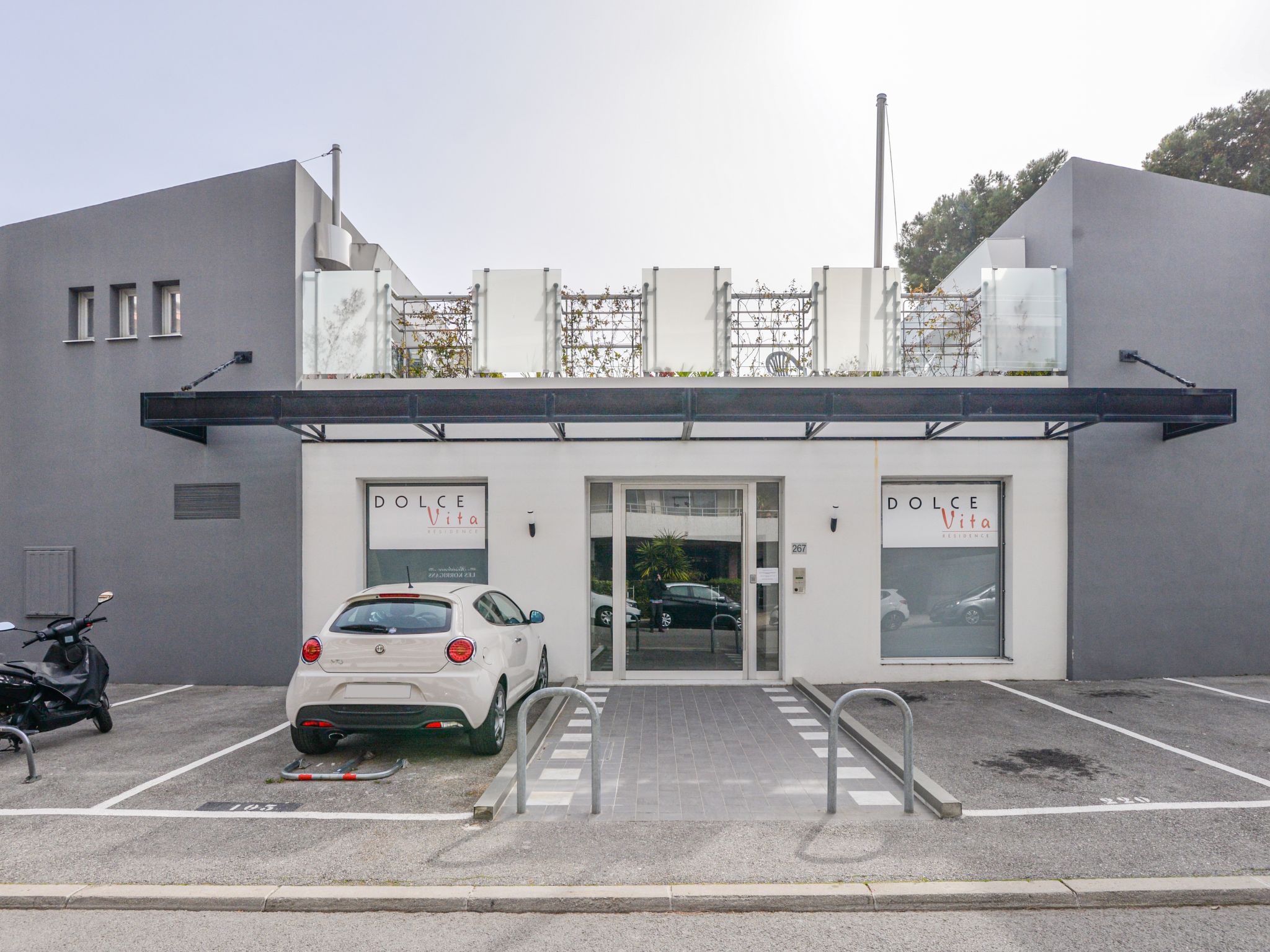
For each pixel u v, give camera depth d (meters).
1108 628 9.45
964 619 9.72
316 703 5.87
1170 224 9.76
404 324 10.16
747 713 7.86
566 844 4.57
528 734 6.72
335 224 11.10
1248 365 9.80
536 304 9.90
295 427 9.55
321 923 3.82
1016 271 9.77
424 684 5.84
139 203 10.05
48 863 4.37
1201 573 9.59
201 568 9.69
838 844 4.55
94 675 7.10
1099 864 4.27
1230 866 4.25
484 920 3.84
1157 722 7.38
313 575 9.59
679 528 9.74
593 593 9.71
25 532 10.09
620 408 7.82
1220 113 29.12
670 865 4.27
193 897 3.98
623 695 8.76
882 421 7.80
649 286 9.90
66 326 10.15
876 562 9.49
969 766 6.02
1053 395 7.81
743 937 3.65
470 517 9.81
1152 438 9.56
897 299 9.94
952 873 4.16
